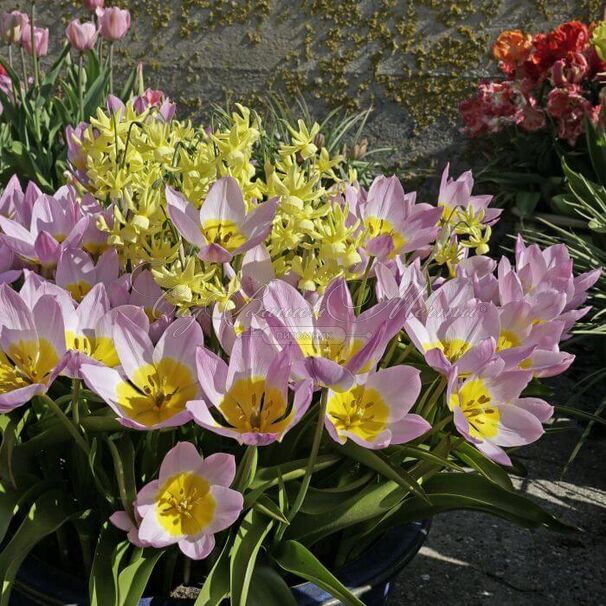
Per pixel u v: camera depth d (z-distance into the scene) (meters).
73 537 1.41
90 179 1.46
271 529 1.36
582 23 3.62
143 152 1.39
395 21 3.78
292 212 1.31
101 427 1.29
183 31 4.02
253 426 1.23
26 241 1.39
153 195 1.35
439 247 1.43
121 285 1.36
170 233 1.39
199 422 1.19
